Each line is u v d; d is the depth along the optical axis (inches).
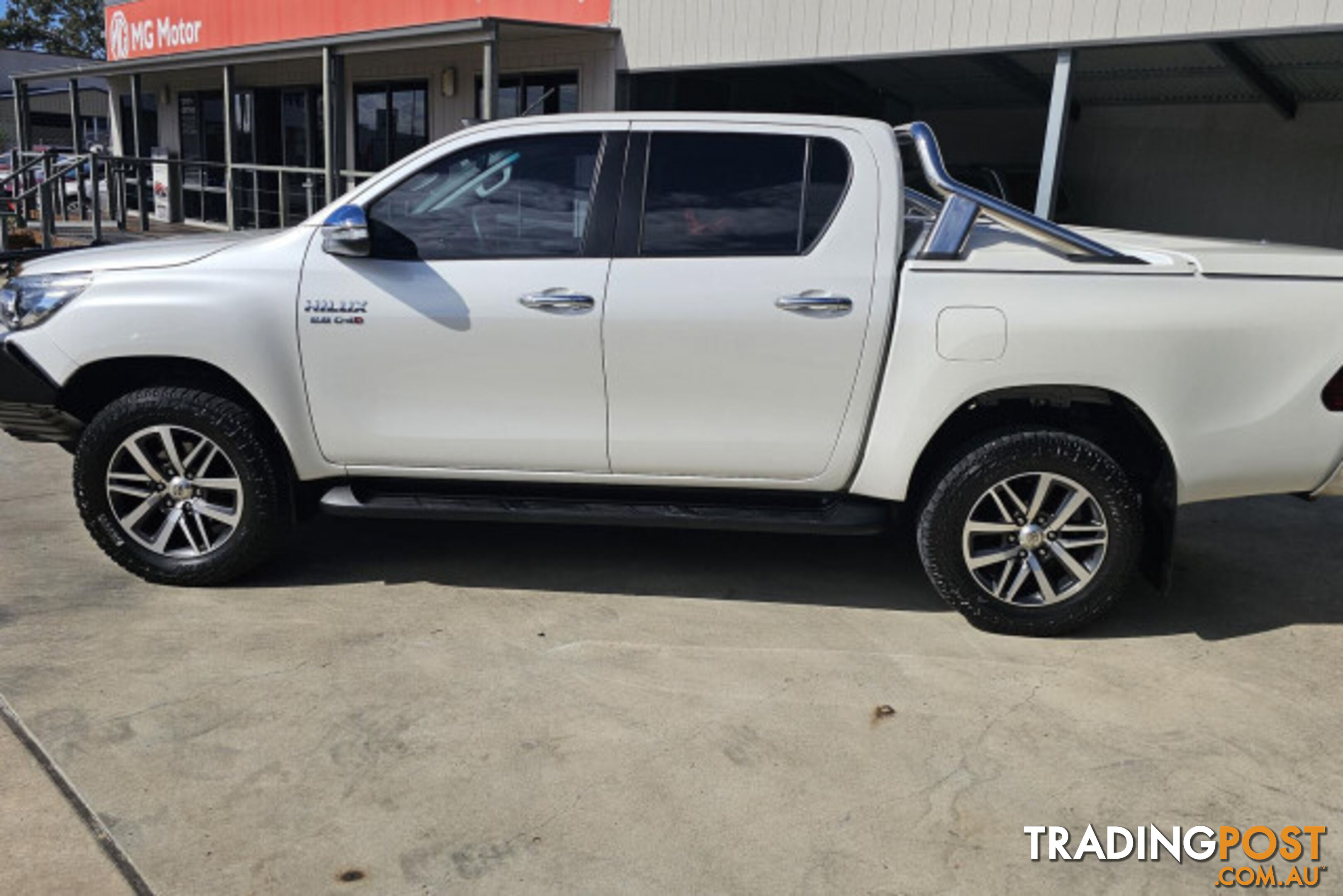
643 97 501.4
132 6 773.9
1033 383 149.6
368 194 158.4
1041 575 156.9
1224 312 147.9
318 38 515.5
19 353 160.1
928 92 591.5
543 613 162.2
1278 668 151.9
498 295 154.8
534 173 157.9
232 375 157.4
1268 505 232.5
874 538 201.8
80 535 189.8
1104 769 123.9
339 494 165.0
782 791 117.2
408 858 104.3
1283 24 286.7
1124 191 595.5
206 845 105.2
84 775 115.6
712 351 153.3
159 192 722.2
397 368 157.6
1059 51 333.1
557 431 158.7
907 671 146.7
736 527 160.2
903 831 111.0
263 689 135.6
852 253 152.9
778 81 559.5
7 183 574.9
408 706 132.6
